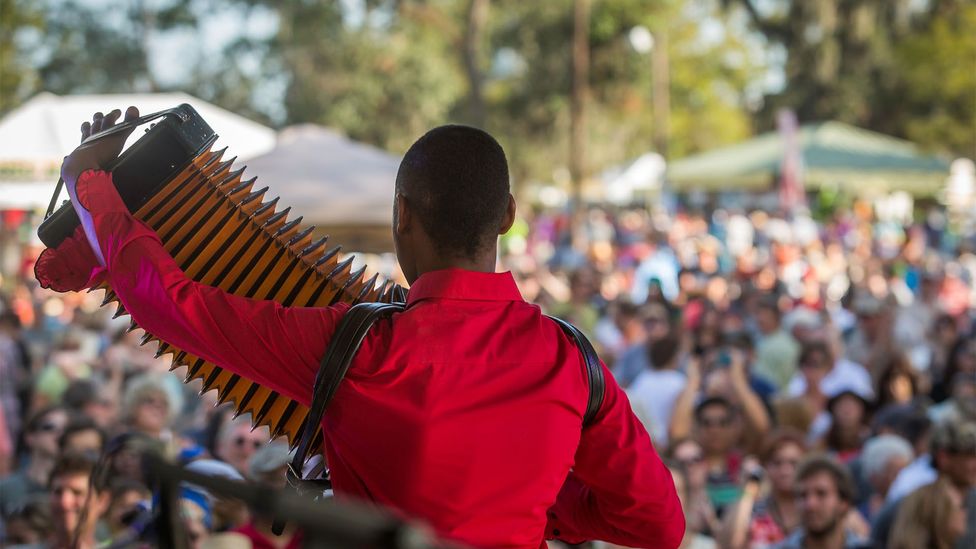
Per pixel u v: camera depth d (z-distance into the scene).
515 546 2.06
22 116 12.51
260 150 12.04
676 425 8.55
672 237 26.23
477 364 2.07
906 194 40.75
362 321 2.09
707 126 60.81
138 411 6.20
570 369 2.13
